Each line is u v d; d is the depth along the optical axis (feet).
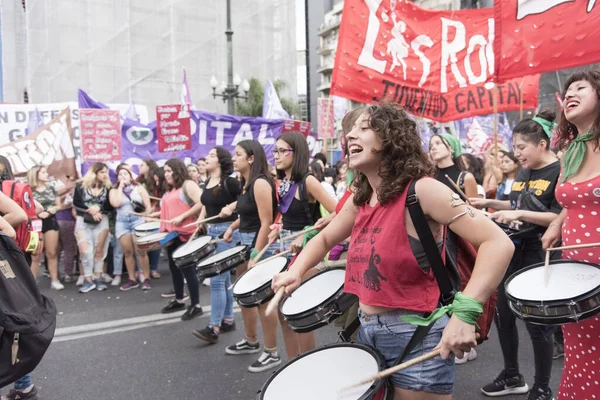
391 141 5.76
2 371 8.20
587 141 7.70
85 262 22.44
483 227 5.34
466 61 16.42
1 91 55.62
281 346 14.87
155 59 70.49
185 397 11.56
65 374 12.98
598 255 7.57
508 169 18.43
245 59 79.71
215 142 34.88
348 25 16.16
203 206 17.15
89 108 29.07
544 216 9.87
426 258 5.64
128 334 16.17
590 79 7.49
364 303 6.06
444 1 91.20
